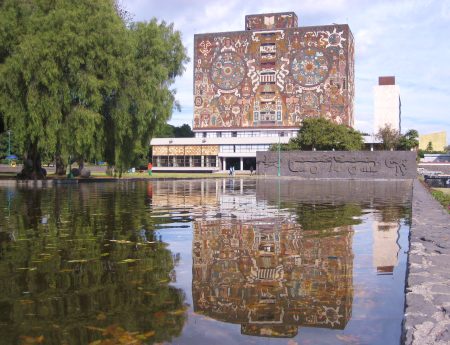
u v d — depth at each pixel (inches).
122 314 166.4
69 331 149.6
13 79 1027.3
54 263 248.5
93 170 2881.4
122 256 267.7
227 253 277.6
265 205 629.3
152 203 649.0
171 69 1496.1
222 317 163.8
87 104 1106.1
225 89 3750.0
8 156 2883.9
